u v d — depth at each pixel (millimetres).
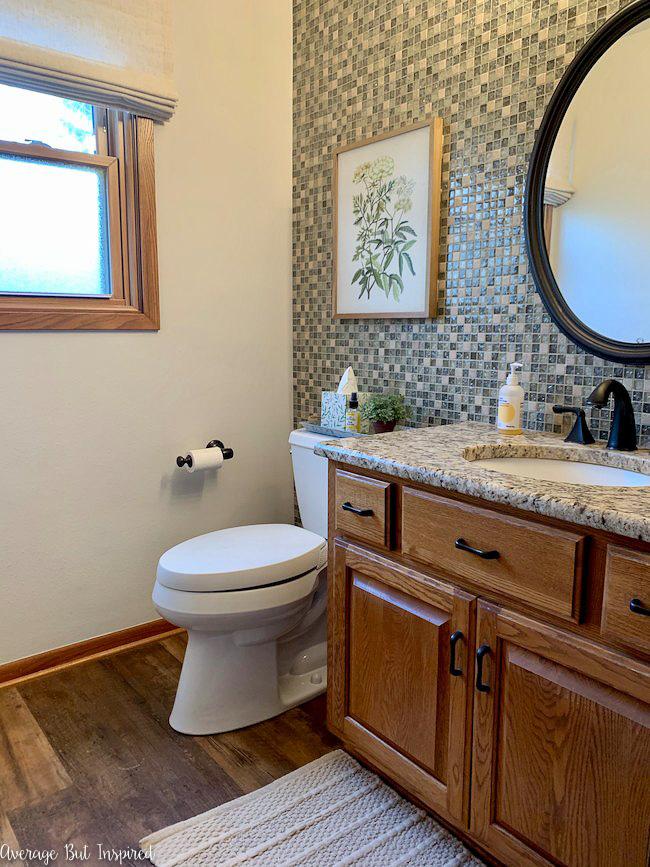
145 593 2244
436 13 1837
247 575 1628
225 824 1410
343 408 2033
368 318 2146
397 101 1984
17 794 1501
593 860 1049
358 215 2125
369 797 1494
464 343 1852
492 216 1738
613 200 1460
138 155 2021
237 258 2328
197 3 2111
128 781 1546
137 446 2160
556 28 1552
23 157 1857
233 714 1747
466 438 1566
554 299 1584
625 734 984
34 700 1877
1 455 1882
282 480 2578
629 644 964
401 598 1361
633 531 921
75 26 1809
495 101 1703
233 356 2367
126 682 1979
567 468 1455
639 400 1468
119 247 2066
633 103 1411
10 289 1885
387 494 1355
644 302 1416
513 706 1148
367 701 1474
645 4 1362
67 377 1979
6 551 1926
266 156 2359
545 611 1079
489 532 1155
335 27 2178
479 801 1229
